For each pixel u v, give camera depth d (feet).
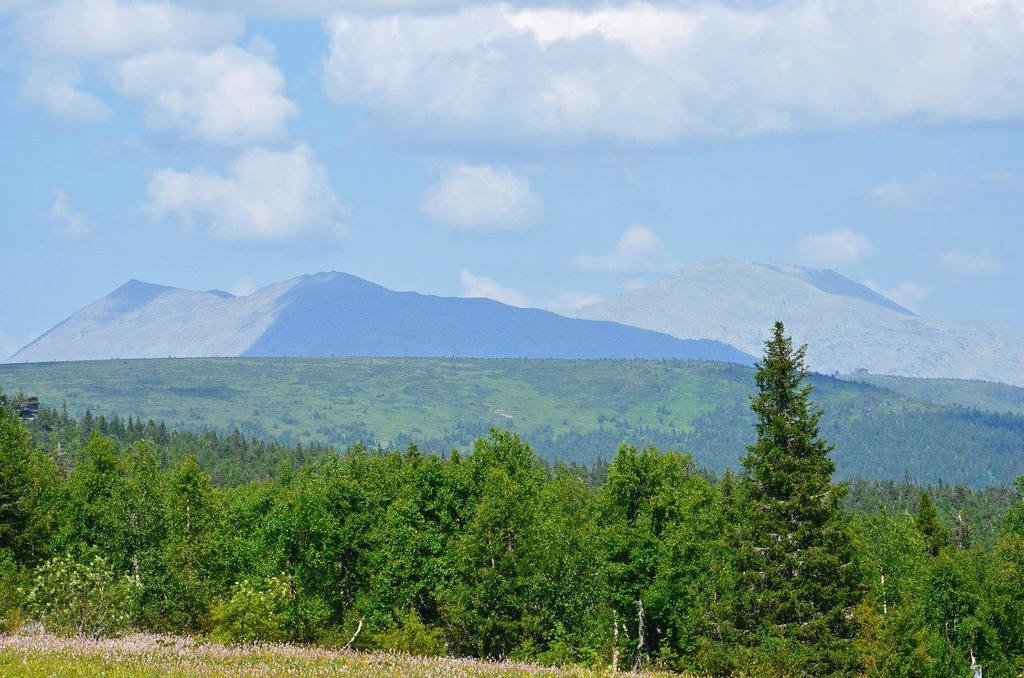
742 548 275.80
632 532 302.04
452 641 279.90
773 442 282.36
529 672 204.85
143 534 298.97
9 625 215.72
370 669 189.67
